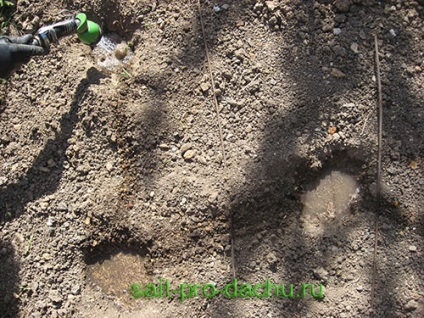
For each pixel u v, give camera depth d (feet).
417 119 3.75
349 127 3.76
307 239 3.68
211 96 3.90
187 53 4.00
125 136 3.91
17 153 3.97
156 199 3.78
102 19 4.24
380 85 3.78
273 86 3.85
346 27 3.92
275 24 3.97
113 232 3.78
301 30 3.94
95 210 3.77
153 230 3.73
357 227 3.71
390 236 3.66
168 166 3.84
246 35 3.99
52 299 3.66
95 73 4.09
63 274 3.74
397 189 3.69
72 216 3.80
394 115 3.77
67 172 3.90
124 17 4.16
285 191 3.75
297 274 3.62
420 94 3.79
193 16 4.06
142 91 3.97
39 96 4.08
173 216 3.74
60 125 3.96
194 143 3.84
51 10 4.30
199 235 3.71
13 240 3.80
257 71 3.90
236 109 3.86
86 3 4.23
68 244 3.77
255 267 3.66
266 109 3.82
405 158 3.72
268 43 3.95
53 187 3.88
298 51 3.91
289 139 3.76
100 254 3.84
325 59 3.88
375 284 3.54
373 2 3.97
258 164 3.73
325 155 3.77
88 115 3.94
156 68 3.98
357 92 3.81
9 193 3.89
